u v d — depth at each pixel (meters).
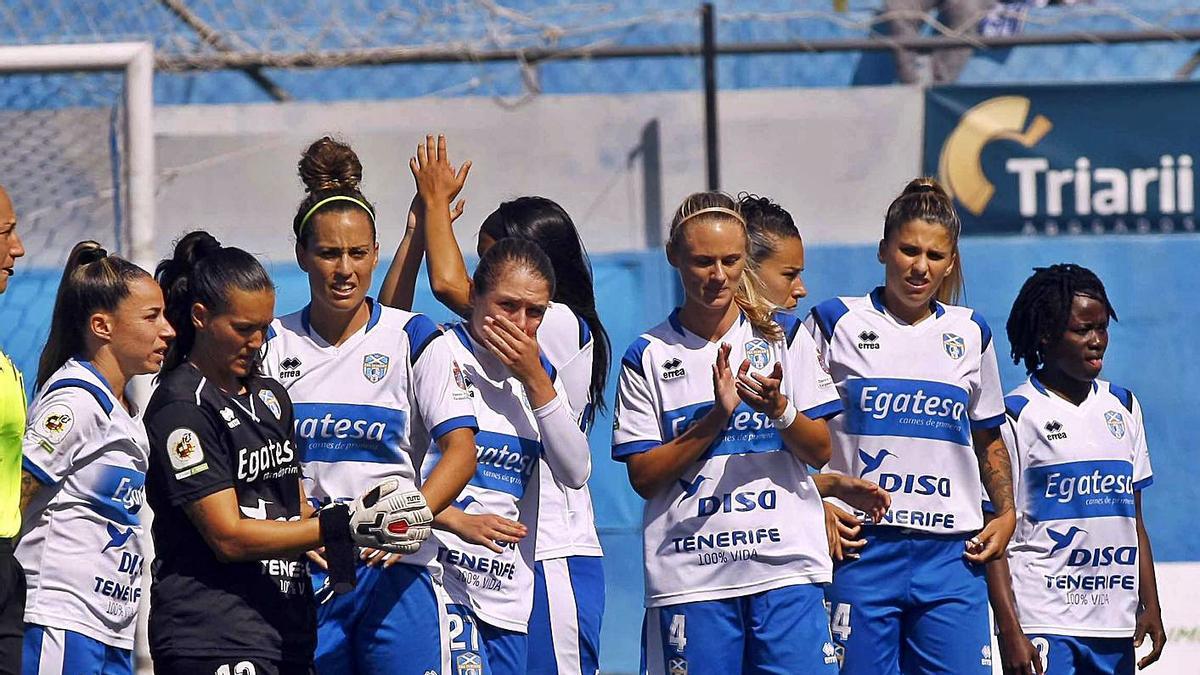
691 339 18.06
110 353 16.89
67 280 16.97
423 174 18.72
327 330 16.58
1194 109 28.77
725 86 32.09
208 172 29.70
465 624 16.50
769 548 17.48
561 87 31.91
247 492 14.70
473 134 29.81
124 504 16.97
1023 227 28.98
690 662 17.58
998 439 19.09
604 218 29.66
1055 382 19.86
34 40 29.98
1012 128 29.09
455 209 18.81
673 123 29.67
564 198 29.70
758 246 19.55
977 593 18.48
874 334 18.67
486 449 16.75
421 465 16.80
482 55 29.31
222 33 30.19
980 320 18.95
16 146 26.22
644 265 28.59
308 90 32.19
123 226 24.27
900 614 18.50
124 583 17.09
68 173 26.23
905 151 29.61
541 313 16.47
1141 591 20.30
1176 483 28.28
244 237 29.69
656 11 31.91
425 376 16.28
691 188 29.58
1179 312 28.50
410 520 14.42
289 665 14.77
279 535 14.23
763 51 28.89
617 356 28.38
